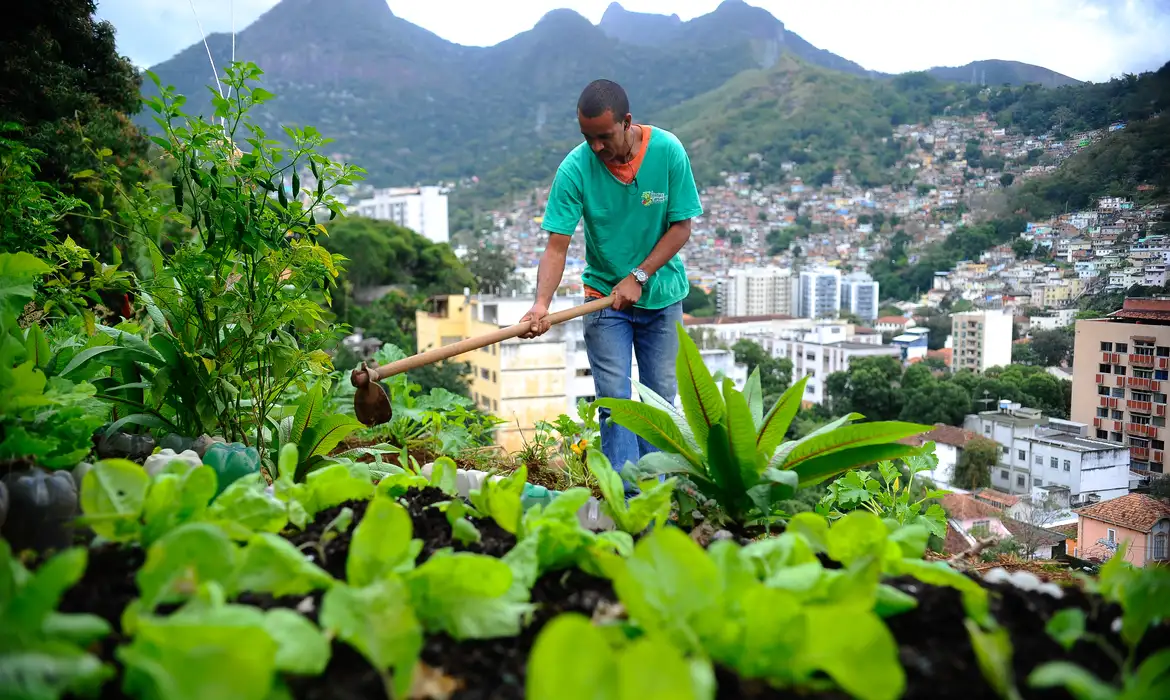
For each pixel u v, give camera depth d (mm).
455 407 4504
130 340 2852
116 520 1528
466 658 1273
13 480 1676
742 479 2223
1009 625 1401
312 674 1161
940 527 3336
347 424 2973
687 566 1224
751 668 1153
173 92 2770
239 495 1658
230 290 2955
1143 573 1338
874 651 1076
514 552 1516
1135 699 1000
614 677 919
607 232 3637
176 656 983
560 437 4348
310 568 1349
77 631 1060
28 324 3123
